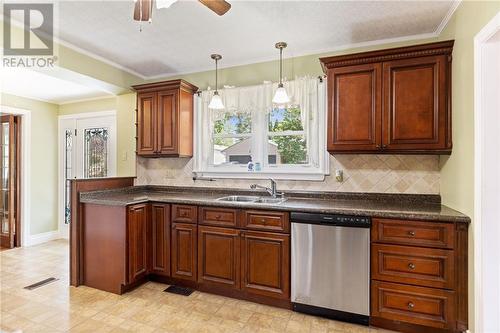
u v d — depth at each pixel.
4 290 2.76
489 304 1.72
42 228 4.52
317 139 2.87
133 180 3.54
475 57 1.78
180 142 3.19
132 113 3.60
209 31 2.52
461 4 2.03
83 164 4.51
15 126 4.32
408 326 2.10
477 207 1.78
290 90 2.93
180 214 2.80
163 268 2.87
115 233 2.71
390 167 2.67
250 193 3.18
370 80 2.41
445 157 2.38
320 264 2.27
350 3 2.10
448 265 1.96
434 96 2.24
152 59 3.15
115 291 2.71
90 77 2.99
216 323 2.22
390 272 2.09
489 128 1.72
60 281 2.98
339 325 2.20
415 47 2.24
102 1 2.06
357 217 2.17
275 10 2.19
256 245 2.49
